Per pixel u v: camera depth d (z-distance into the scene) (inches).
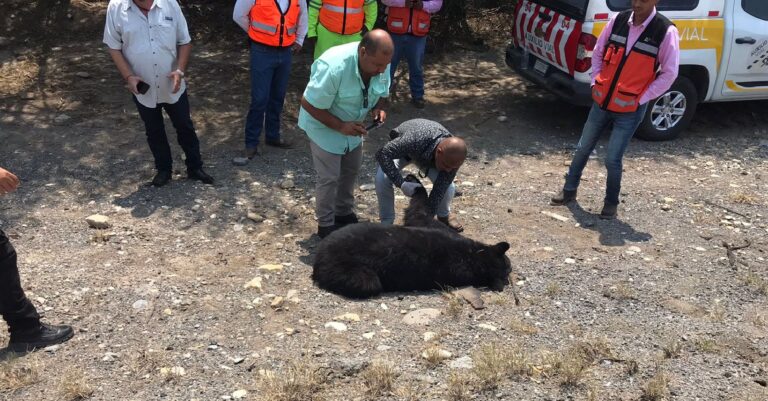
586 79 306.0
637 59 225.5
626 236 232.7
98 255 205.3
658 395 147.2
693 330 175.9
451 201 239.5
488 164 295.3
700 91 328.5
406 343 165.3
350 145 209.3
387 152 200.2
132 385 146.4
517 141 323.9
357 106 199.6
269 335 167.0
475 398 145.5
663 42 223.1
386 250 187.8
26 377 147.0
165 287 187.2
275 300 180.4
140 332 166.4
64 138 299.7
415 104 363.6
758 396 148.9
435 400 144.4
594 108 241.8
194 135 256.1
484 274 193.8
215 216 235.5
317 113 195.8
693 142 329.7
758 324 179.9
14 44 415.2
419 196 202.7
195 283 190.7
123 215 233.0
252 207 243.9
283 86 291.6
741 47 322.7
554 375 153.6
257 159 288.8
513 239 226.8
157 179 256.8
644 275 205.2
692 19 312.5
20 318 154.6
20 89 354.6
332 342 164.4
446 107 366.6
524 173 287.3
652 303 189.3
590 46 300.8
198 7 473.4
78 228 222.2
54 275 191.3
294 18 276.8
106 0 471.8
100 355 156.6
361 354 159.9
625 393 148.7
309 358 156.6
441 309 181.5
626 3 300.4
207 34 452.4
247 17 275.7
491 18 501.4
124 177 263.9
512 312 181.5
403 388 147.5
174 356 157.1
